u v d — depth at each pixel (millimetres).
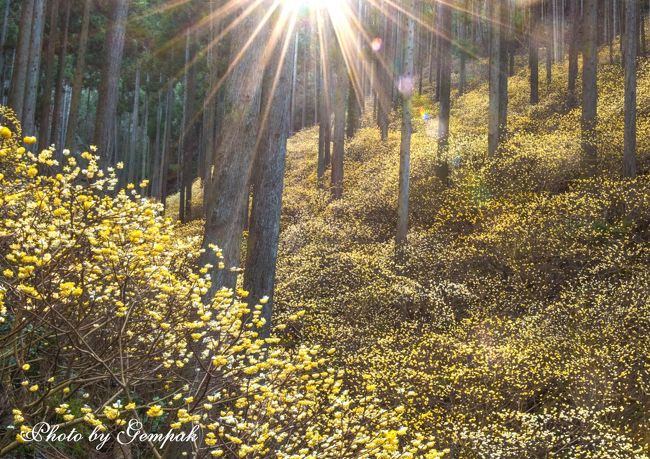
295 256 13578
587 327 8516
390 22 29391
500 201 13703
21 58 14344
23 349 3412
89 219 3354
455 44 32781
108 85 11141
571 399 7016
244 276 7066
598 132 15398
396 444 3168
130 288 3580
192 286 3438
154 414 2768
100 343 3623
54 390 3320
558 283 10375
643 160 14047
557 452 5984
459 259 11602
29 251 3293
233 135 5477
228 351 3221
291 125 39562
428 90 36562
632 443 6266
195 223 20141
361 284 11281
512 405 7102
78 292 2869
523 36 34438
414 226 14766
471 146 17469
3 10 29766
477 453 5891
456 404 6875
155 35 29047
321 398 4195
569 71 23078
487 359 7316
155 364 3809
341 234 15086
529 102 25984
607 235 10883
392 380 7008
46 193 3252
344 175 22438
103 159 11023
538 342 8156
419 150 20094
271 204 7109
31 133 14984
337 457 3281
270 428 3406
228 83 5641
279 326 3506
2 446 3379
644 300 8578
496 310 9859
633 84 13117
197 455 3412
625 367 7410
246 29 5621
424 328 9219
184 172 25750
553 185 14102
